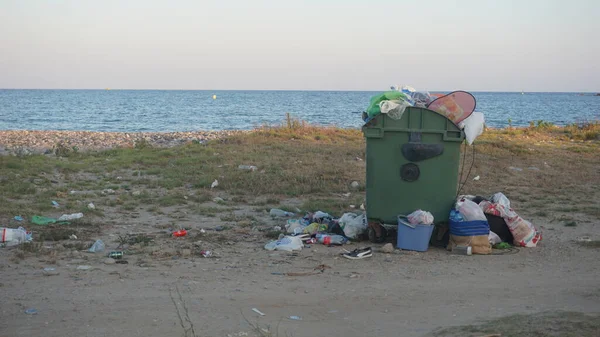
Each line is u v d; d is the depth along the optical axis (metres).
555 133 26.34
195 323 5.07
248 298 5.88
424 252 7.95
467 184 13.62
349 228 8.52
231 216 10.12
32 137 26.11
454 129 8.02
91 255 7.39
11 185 11.80
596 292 6.09
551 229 9.45
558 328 4.57
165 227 9.25
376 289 6.25
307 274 6.79
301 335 4.80
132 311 5.37
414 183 8.16
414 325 5.05
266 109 72.75
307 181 13.30
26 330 4.83
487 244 7.90
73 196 11.38
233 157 16.47
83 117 53.91
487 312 5.39
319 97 147.75
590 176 15.07
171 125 43.81
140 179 13.46
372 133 8.16
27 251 7.36
